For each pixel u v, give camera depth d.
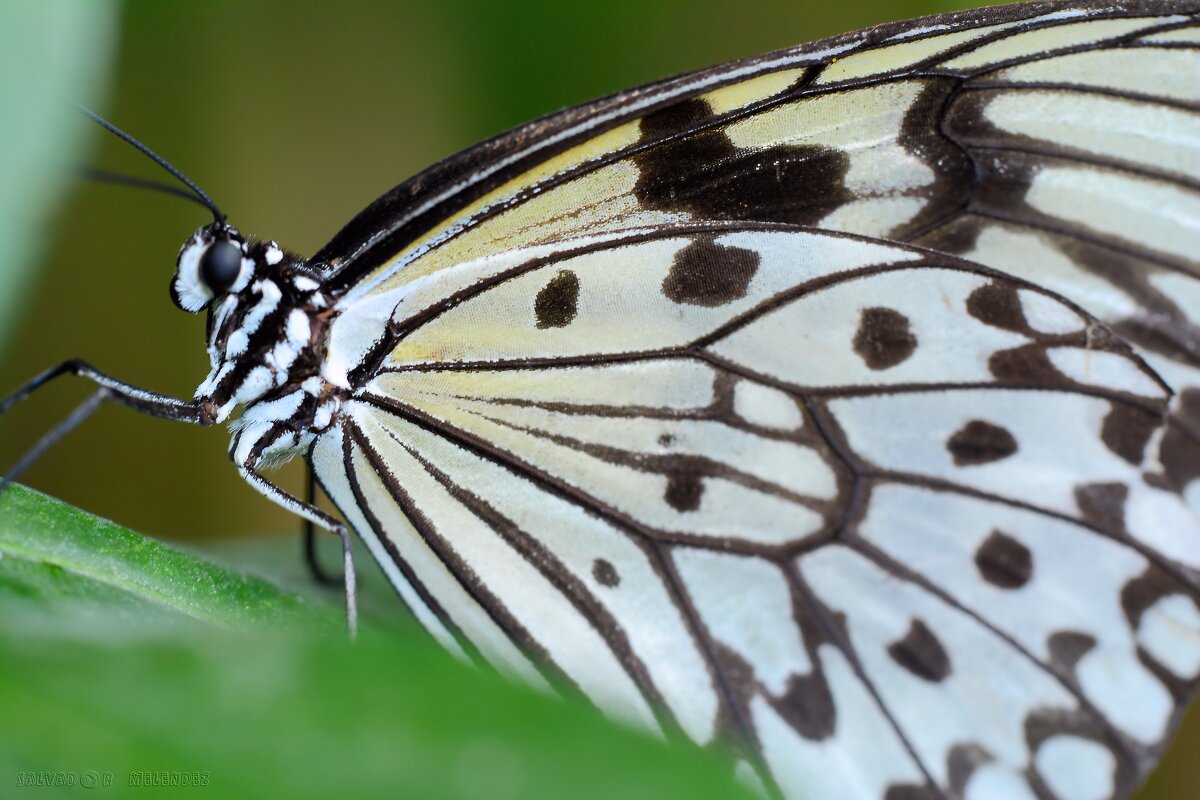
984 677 0.32
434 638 0.33
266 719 0.22
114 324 0.35
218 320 0.33
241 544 0.34
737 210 0.33
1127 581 0.32
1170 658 0.32
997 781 0.32
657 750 0.22
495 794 0.22
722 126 0.33
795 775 0.32
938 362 0.32
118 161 0.35
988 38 0.32
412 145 0.36
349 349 0.33
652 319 0.33
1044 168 0.33
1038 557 0.32
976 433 0.32
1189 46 0.32
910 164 0.33
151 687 0.23
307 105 0.36
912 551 0.32
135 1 0.35
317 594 0.34
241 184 0.36
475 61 0.36
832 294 0.32
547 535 0.33
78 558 0.31
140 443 0.35
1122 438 0.32
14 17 0.19
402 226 0.33
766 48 0.36
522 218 0.33
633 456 0.33
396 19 0.36
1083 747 0.32
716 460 0.33
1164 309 0.33
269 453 0.33
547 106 0.36
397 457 0.33
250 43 0.35
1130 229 0.33
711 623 0.33
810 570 0.33
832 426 0.33
